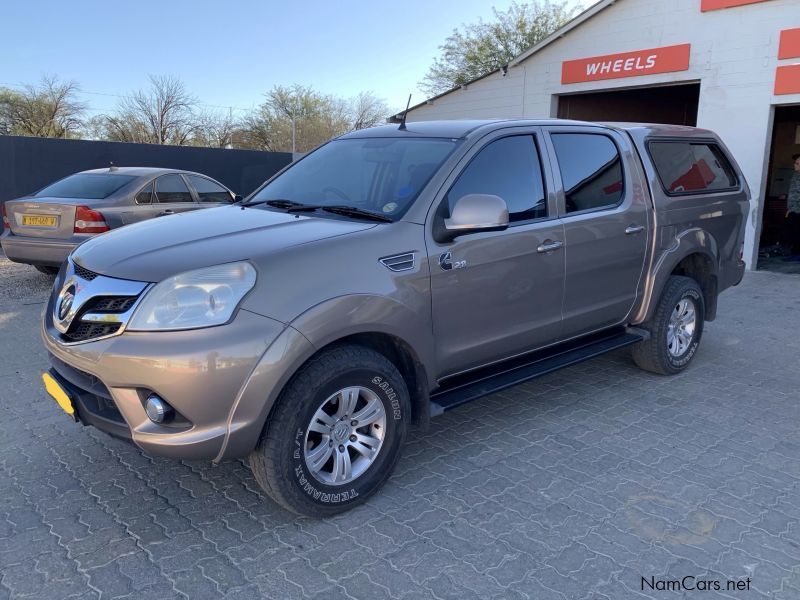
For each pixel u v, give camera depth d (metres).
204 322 2.79
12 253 8.27
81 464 3.78
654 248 4.91
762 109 10.41
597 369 5.60
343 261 3.15
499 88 14.73
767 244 13.36
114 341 2.82
